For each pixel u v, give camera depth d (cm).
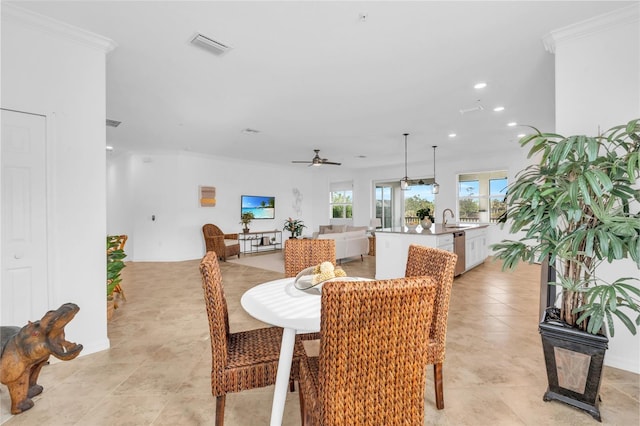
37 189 222
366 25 226
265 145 638
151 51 263
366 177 1000
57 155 229
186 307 362
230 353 156
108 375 213
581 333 168
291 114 432
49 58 226
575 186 149
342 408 100
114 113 425
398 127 495
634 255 139
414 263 194
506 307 353
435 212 851
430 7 205
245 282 487
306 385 129
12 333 178
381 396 103
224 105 394
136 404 181
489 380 204
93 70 245
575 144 156
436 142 608
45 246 225
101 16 216
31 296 219
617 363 213
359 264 642
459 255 513
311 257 247
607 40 214
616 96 211
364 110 411
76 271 237
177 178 705
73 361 231
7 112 211
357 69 295
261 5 204
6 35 210
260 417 171
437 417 168
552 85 331
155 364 228
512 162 709
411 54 267
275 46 255
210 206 761
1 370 168
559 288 228
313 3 202
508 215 193
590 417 167
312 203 1042
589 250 150
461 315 326
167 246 698
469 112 420
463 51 262
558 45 232
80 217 239
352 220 1042
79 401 184
